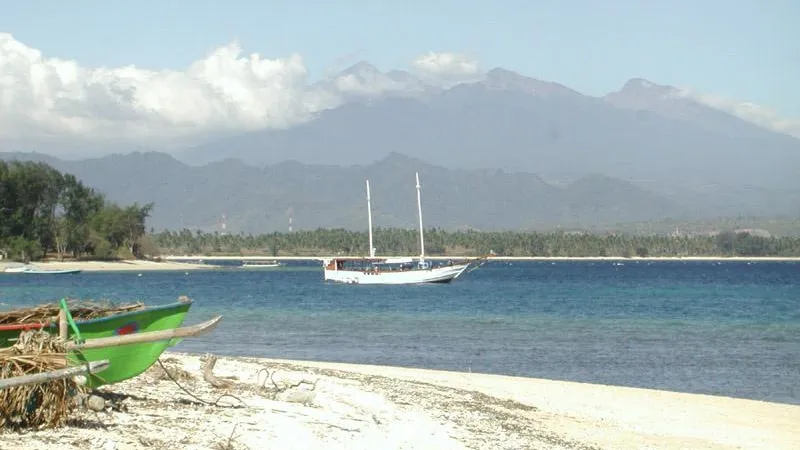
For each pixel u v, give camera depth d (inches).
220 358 1096.2
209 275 7209.6
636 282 6122.1
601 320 2551.7
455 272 5007.4
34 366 537.3
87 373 541.6
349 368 1293.1
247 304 3307.1
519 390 1138.0
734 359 1641.2
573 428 891.4
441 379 1206.3
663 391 1206.9
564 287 5088.6
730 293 4431.6
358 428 697.0
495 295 4037.9
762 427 962.1
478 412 893.2
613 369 1498.5
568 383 1246.3
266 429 632.4
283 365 1104.8
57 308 644.7
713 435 907.4
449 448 686.5
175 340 655.8
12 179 7268.7
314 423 684.1
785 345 1879.9
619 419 971.3
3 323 623.8
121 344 575.8
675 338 2021.4
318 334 2065.7
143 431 571.2
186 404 682.8
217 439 579.8
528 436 798.5
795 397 1234.6
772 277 7504.9
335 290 4520.2
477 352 1722.4
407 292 4320.9
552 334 2101.4
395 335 2050.9
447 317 2650.1
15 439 510.6
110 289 4591.5
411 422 768.3
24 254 7332.7
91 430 553.6
